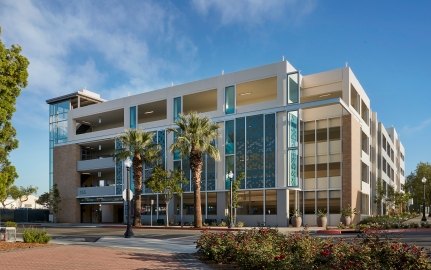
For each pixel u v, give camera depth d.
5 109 20.16
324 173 39.00
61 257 13.76
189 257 14.21
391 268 7.91
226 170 40.59
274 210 37.78
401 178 93.75
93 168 52.16
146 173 46.34
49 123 57.81
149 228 36.91
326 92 39.88
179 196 43.41
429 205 77.75
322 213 36.16
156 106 48.47
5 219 58.00
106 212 54.19
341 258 8.65
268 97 43.44
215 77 42.66
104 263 12.42
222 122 41.47
